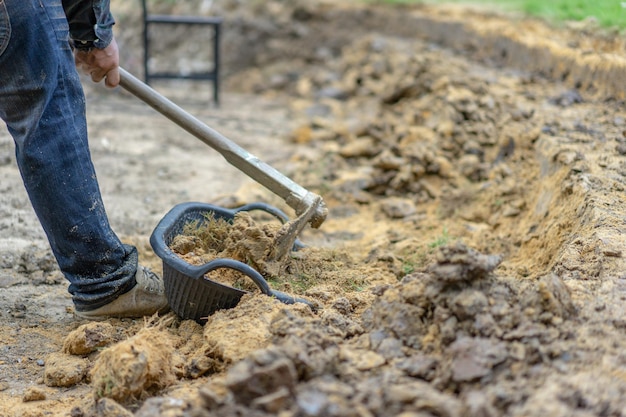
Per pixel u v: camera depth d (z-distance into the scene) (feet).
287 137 29.76
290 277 14.55
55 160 12.92
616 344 10.16
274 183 14.62
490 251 18.25
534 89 26.40
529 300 10.71
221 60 44.75
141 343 11.07
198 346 12.59
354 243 19.27
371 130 28.12
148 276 14.35
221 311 12.60
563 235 16.16
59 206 13.10
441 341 10.32
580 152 18.86
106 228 13.71
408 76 33.04
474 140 23.71
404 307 11.00
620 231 14.32
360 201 22.35
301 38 47.44
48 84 12.68
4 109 12.88
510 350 9.83
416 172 22.80
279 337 10.85
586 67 25.48
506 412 8.97
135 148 26.73
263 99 39.14
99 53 14.40
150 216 20.27
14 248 17.30
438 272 10.68
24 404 11.59
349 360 10.21
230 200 20.63
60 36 12.89
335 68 43.11
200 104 36.45
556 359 9.83
